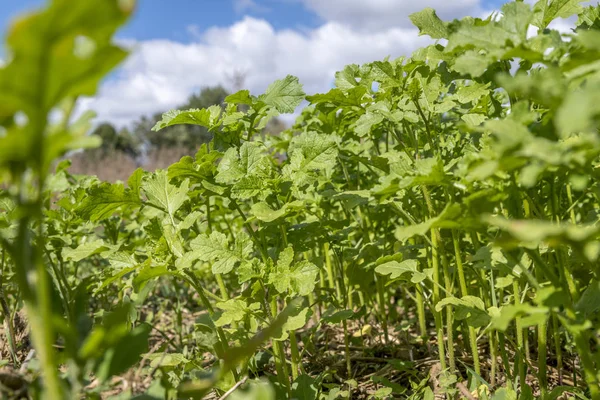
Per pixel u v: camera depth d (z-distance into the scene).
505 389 1.75
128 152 41.75
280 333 1.78
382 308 2.75
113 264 1.96
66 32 0.78
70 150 0.97
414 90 2.01
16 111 0.86
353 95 2.24
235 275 3.15
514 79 1.04
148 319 3.35
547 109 1.62
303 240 2.34
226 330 2.07
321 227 2.34
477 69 1.31
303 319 1.79
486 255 1.71
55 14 0.75
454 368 2.01
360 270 2.68
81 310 1.45
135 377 1.59
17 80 0.81
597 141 1.01
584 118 0.85
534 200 1.64
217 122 2.20
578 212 2.76
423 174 1.46
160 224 2.03
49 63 0.81
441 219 1.26
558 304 1.22
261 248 2.06
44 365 0.93
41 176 0.94
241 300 2.03
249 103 2.16
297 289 1.82
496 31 1.35
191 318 3.66
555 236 0.99
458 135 2.38
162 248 1.95
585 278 2.11
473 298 1.74
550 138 1.35
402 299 3.30
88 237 3.35
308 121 3.39
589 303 1.46
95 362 1.19
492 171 1.12
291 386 2.03
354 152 2.79
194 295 4.14
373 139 2.69
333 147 2.05
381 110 2.09
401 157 2.16
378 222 3.02
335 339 2.99
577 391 1.73
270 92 2.21
